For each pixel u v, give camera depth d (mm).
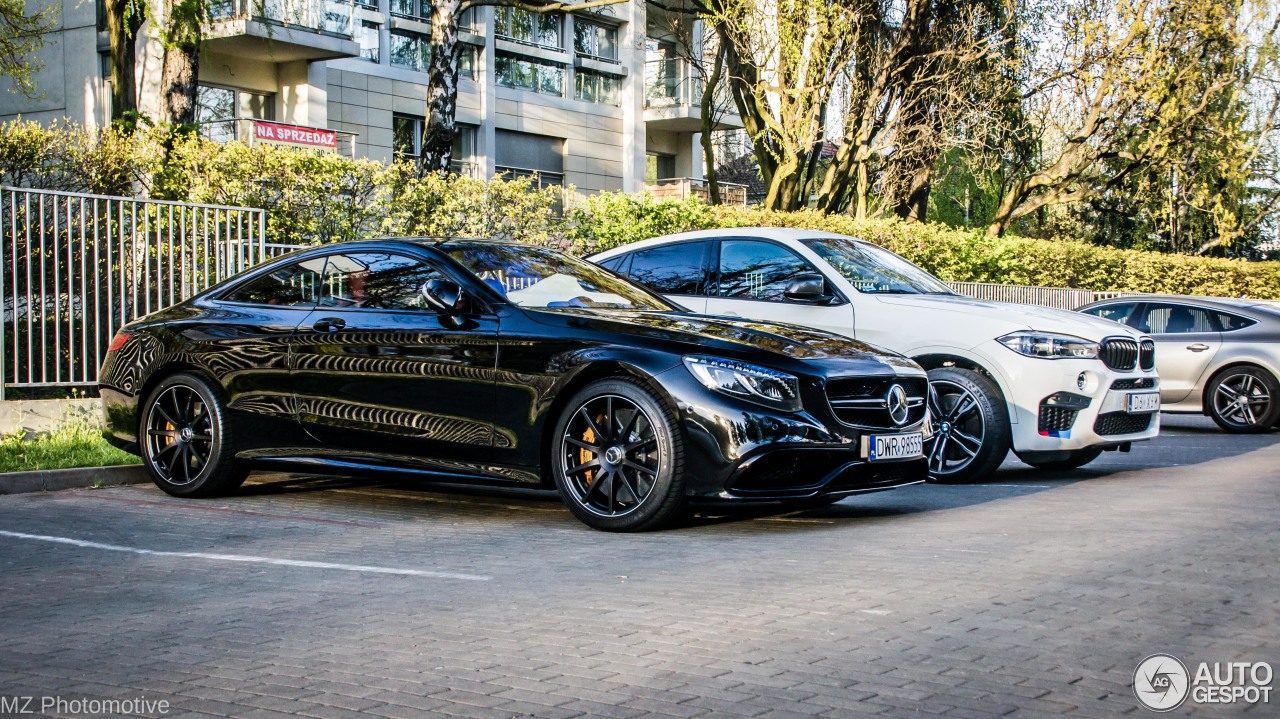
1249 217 39094
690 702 3385
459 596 4859
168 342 7914
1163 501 7281
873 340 8875
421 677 3688
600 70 42188
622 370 6457
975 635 4012
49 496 7984
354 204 13367
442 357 6930
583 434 6566
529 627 4297
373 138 34812
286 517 7094
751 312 9203
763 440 6145
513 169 39500
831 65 24969
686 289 9555
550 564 5516
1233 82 31531
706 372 6238
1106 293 25625
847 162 28328
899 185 29625
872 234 20438
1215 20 29625
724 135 48000
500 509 7402
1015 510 7027
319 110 31656
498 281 7160
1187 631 4027
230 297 8023
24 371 10492
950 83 27656
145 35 27234
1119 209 38156
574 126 41219
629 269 9883
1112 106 30156
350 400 7254
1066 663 3680
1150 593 4582
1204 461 10125
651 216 16250
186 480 7871
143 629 4387
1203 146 33094
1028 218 41656
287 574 5391
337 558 5758
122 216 10891
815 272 9141
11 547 6109
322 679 3689
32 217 10492
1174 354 14117
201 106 29875
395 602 4777
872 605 4473
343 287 7562
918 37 27547
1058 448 8508
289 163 12742
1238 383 13750
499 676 3678
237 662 3914
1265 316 13766
